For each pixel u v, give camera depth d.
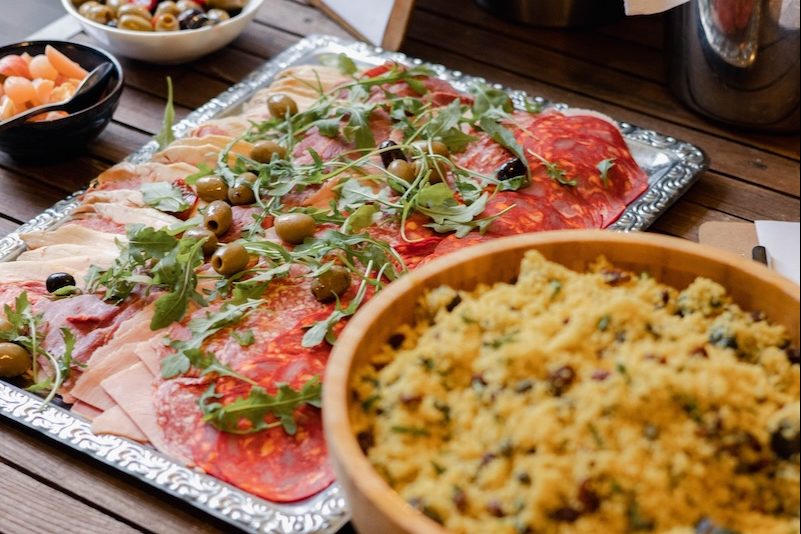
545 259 0.67
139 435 0.73
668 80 1.08
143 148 0.98
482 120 0.89
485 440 0.58
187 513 0.70
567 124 0.93
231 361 0.74
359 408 0.61
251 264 0.81
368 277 0.78
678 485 0.56
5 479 0.73
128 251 0.80
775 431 0.57
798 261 0.81
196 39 1.08
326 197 0.85
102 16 1.10
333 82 1.02
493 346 0.61
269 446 0.71
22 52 1.04
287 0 1.21
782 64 0.97
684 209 0.93
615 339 0.61
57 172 0.99
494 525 0.55
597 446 0.56
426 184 0.84
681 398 0.57
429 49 1.14
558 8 1.14
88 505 0.71
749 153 1.00
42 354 0.78
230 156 0.91
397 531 0.55
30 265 0.84
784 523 0.56
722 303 0.64
